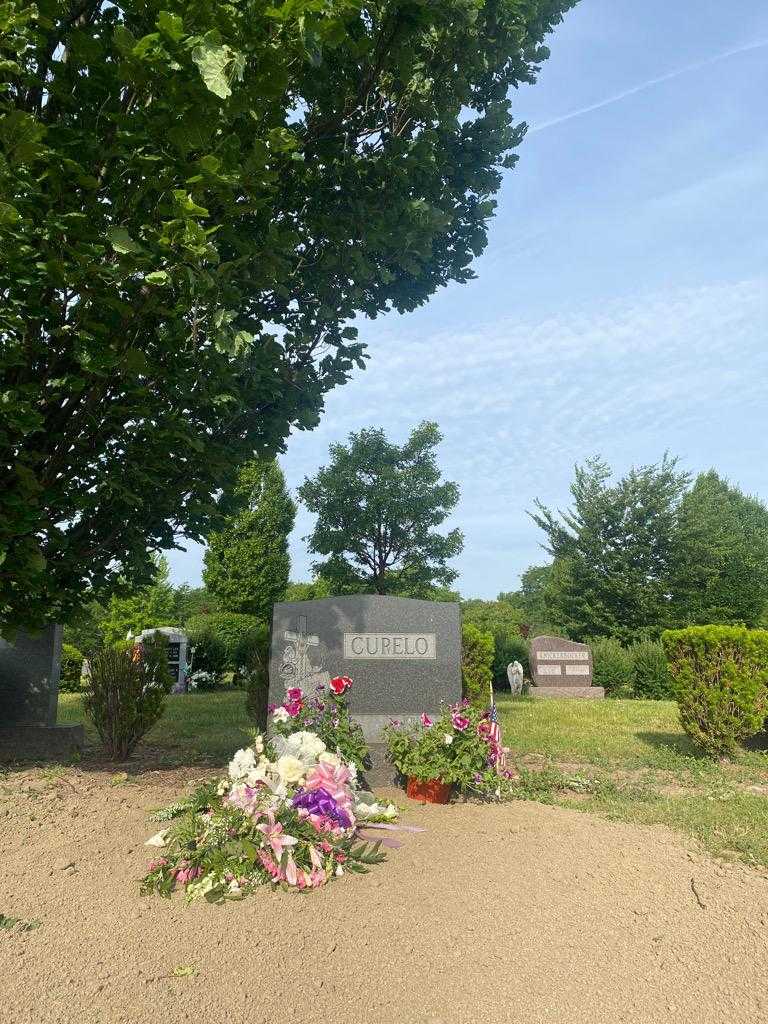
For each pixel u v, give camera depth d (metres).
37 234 5.29
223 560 29.88
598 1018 2.84
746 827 5.92
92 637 24.02
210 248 4.99
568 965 3.27
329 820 4.58
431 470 21.56
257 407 7.97
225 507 8.60
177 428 6.55
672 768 9.02
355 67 6.93
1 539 6.26
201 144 5.23
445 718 7.00
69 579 7.90
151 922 3.58
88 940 3.36
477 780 6.60
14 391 5.84
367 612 7.81
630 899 4.12
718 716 9.41
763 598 33.12
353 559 22.22
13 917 3.62
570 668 23.25
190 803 5.58
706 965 3.32
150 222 5.80
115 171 5.77
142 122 5.24
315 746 5.11
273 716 7.50
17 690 9.41
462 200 8.88
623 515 30.56
